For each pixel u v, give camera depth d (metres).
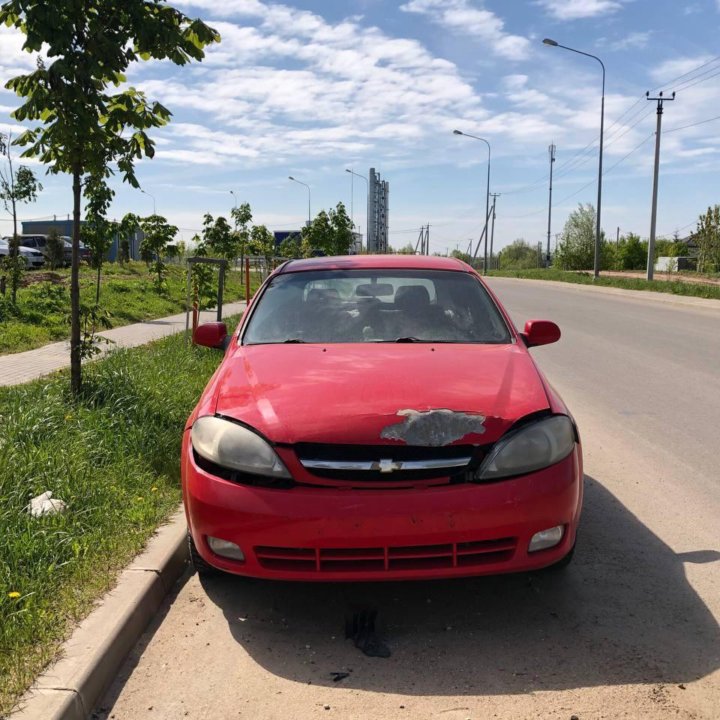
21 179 14.53
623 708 2.57
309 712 2.61
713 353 11.29
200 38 6.20
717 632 3.07
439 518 2.90
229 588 3.59
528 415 3.17
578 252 75.31
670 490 4.86
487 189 62.91
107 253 17.33
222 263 11.43
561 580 3.57
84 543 3.74
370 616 3.27
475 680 2.77
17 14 5.68
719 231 49.97
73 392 6.39
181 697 2.72
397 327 4.28
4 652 2.79
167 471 5.07
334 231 38.00
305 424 3.08
